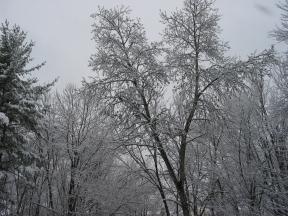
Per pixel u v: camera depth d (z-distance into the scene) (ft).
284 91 46.06
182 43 40.14
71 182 58.23
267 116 44.98
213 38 39.63
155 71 38.11
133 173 44.34
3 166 50.96
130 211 62.64
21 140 52.16
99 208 59.98
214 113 38.50
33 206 64.85
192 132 43.93
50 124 62.80
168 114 37.04
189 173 49.01
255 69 36.68
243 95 44.88
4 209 53.93
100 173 61.05
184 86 39.01
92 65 39.63
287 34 43.78
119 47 40.27
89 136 60.23
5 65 52.54
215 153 45.96
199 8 39.37
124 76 39.14
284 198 41.11
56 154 60.80
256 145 44.32
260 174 41.45
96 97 39.50
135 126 38.01
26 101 51.78
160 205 70.59
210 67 37.88
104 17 40.91
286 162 42.83
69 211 55.93
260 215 40.11
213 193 44.16
